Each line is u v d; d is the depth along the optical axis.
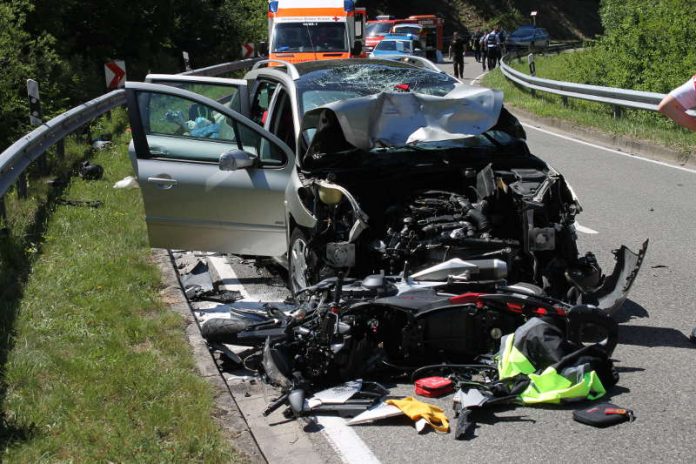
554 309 5.69
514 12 71.25
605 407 5.10
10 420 4.82
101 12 27.16
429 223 6.45
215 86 8.45
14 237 8.45
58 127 12.61
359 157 7.21
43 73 18.19
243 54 32.78
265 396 5.62
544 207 6.34
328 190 6.61
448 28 70.12
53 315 6.64
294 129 7.68
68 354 5.87
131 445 4.59
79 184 11.73
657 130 17.06
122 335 6.26
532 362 5.41
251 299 7.75
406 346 5.69
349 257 6.37
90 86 22.58
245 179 7.65
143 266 8.01
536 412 5.19
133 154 8.09
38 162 12.23
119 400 5.20
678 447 4.69
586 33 74.75
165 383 5.42
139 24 28.52
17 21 18.77
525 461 4.59
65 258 8.16
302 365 5.64
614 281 6.48
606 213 10.92
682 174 13.78
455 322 5.68
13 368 5.51
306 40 23.20
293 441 4.96
